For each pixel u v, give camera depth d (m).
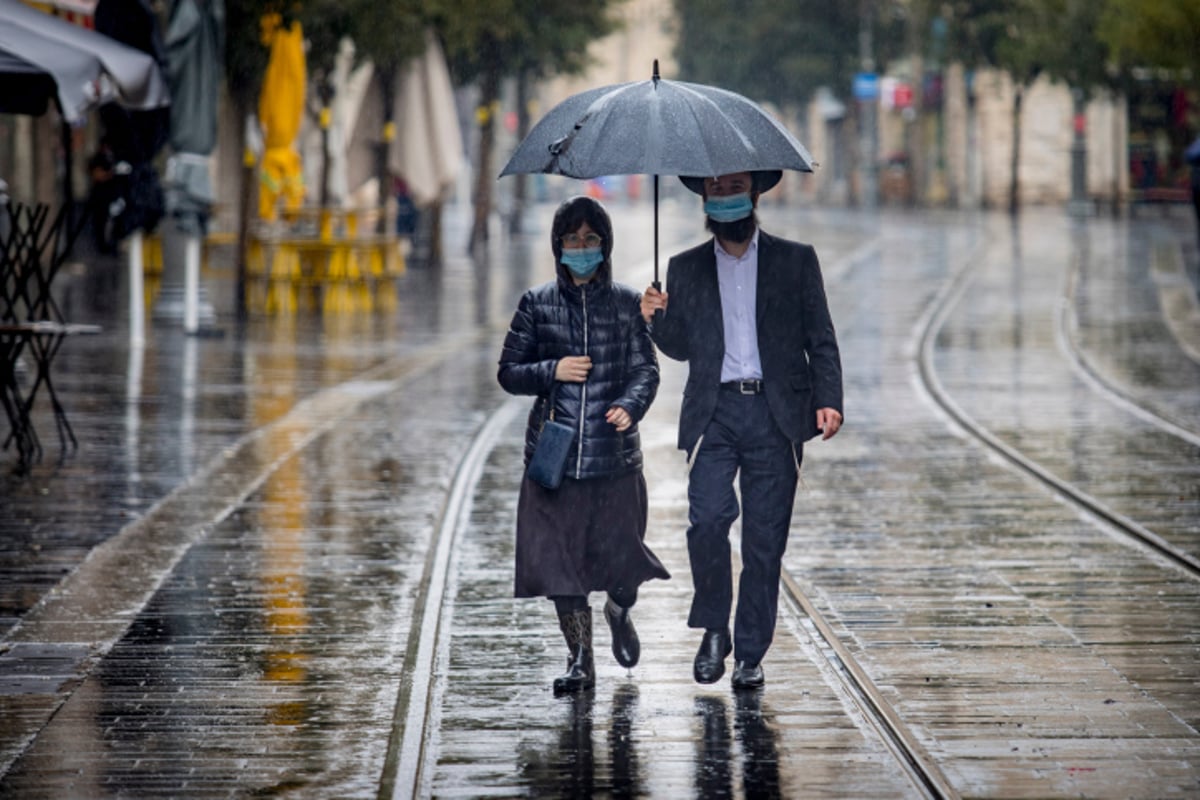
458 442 39.47
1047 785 16.55
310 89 91.69
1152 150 187.62
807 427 19.86
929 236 137.00
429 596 24.67
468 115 144.75
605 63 127.44
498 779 16.88
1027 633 22.59
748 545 19.94
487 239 124.31
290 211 74.69
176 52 61.00
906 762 17.38
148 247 77.69
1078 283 87.25
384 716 18.92
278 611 23.78
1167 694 19.72
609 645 22.12
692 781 16.81
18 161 87.31
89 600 24.44
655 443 40.09
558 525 19.72
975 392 48.72
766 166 18.67
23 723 18.67
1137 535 29.17
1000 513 31.38
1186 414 44.28
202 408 44.53
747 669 20.05
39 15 35.50
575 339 19.80
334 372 52.72
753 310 19.72
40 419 42.25
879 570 26.56
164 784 16.69
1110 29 103.19
